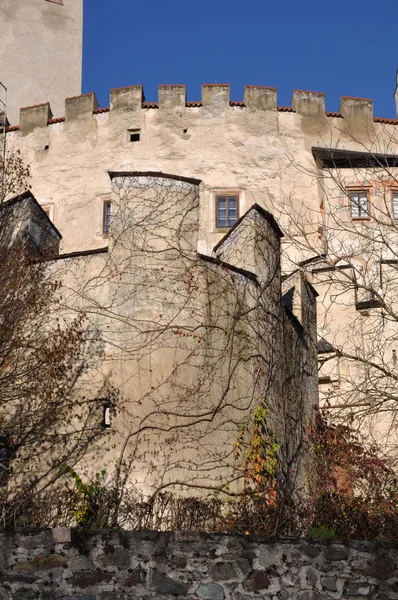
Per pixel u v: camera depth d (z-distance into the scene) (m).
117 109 34.22
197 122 33.88
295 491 17.84
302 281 21.52
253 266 18.47
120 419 16.08
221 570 10.92
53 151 34.44
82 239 32.78
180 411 16.17
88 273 17.28
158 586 10.79
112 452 15.83
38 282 17.56
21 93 39.06
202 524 13.58
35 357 16.70
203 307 17.03
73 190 33.59
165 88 34.22
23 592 10.64
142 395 16.22
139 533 10.97
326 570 11.05
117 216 17.42
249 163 33.44
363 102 34.88
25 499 14.47
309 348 21.47
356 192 33.09
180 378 16.38
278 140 33.88
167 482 15.60
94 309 16.95
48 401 16.38
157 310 16.78
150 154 33.53
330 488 17.78
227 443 16.38
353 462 17.22
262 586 10.91
